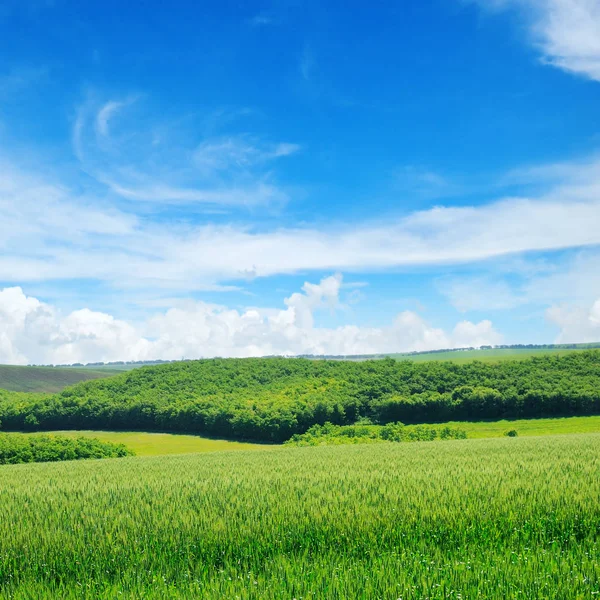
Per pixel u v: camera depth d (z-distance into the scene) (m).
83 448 72.38
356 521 10.64
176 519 11.20
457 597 6.82
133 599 7.30
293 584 7.43
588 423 82.94
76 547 9.72
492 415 93.94
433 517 10.81
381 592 7.09
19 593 7.82
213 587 7.57
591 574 7.48
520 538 10.02
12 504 13.99
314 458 29.33
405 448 37.31
